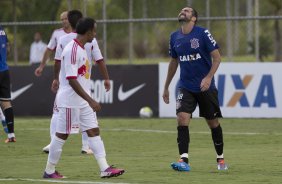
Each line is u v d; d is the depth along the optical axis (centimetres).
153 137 4078
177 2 8306
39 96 5531
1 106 3862
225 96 5125
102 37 6066
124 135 4175
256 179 2462
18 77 5562
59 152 2511
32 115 5544
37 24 5728
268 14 8106
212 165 2883
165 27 8606
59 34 3600
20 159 3147
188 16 2736
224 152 3344
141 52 9788
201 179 2462
